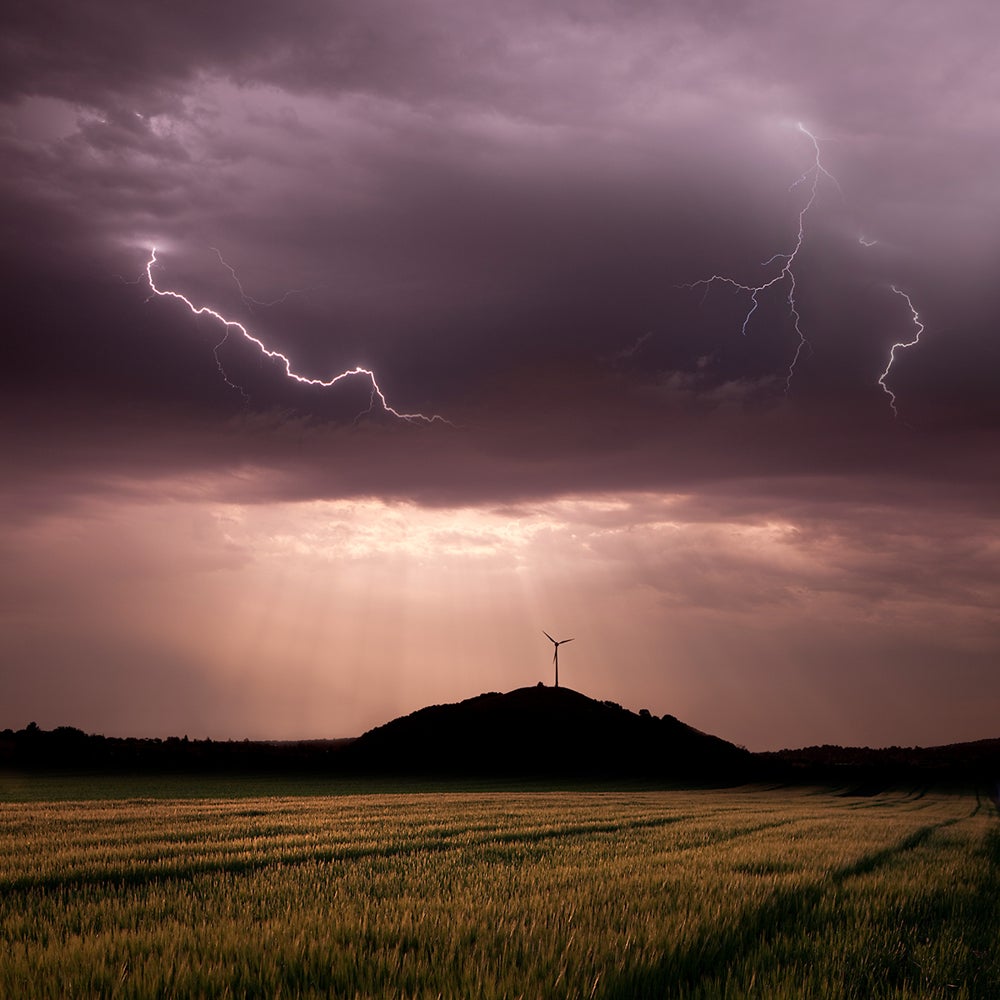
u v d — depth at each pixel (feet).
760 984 22.49
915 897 38.75
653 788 282.36
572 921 29.89
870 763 404.36
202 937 26.66
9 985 21.13
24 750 358.64
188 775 312.50
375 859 52.90
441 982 21.29
